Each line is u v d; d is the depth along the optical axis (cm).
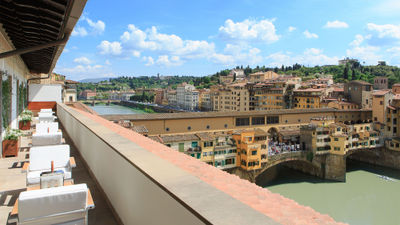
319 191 5484
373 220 4269
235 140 5494
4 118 1261
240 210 219
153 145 648
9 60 1429
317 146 6119
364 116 7894
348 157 8306
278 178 6328
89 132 926
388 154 7225
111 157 621
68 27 747
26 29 907
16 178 890
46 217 421
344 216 4403
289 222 276
